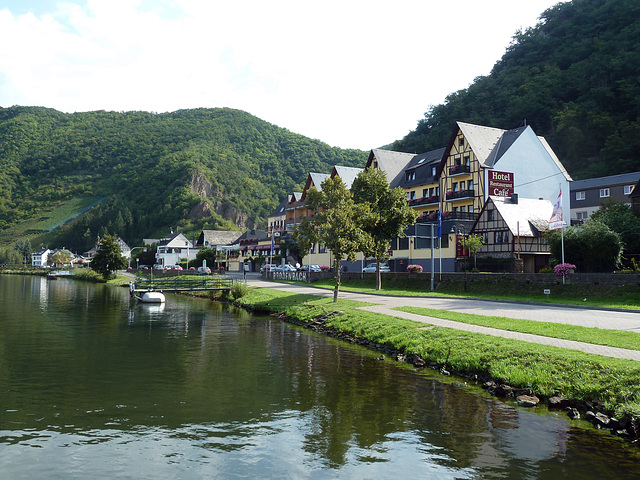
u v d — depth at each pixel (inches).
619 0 4864.7
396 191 1710.1
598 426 484.1
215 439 464.8
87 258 7509.8
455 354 745.6
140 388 651.5
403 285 1905.8
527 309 1104.2
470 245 1835.6
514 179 2256.4
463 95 4761.3
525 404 557.0
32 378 712.4
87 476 387.5
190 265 4643.2
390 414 531.2
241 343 1018.1
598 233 1460.4
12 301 2187.5
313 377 705.0
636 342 660.1
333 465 403.9
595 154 3927.2
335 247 1406.3
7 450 441.7
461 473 386.6
